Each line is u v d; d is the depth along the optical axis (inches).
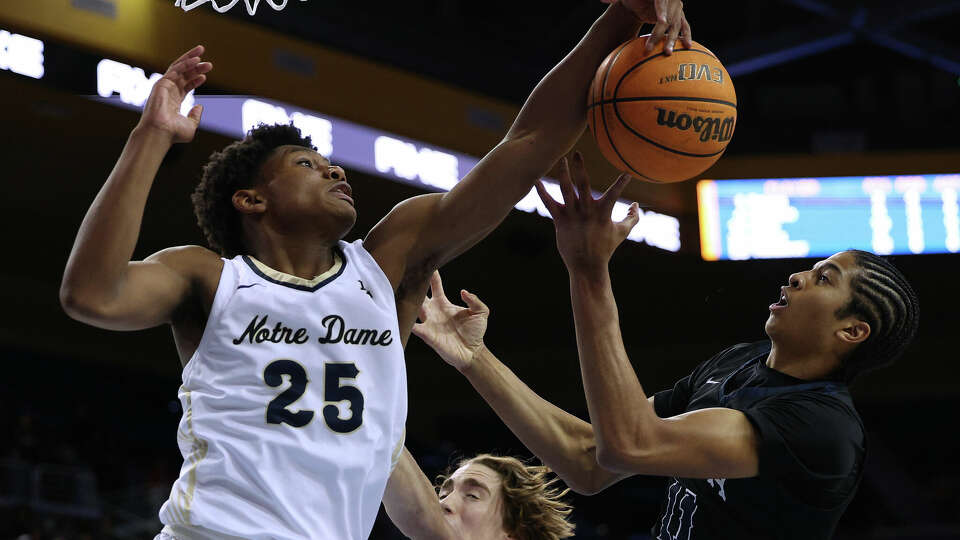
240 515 80.9
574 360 611.8
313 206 92.0
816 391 105.0
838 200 526.0
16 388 547.8
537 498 140.3
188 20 381.4
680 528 108.4
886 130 555.5
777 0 550.6
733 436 98.5
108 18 360.8
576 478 120.8
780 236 522.3
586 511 617.3
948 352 598.2
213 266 88.4
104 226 80.7
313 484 83.0
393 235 96.1
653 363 605.0
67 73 358.0
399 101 438.6
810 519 101.3
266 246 92.9
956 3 427.2
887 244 519.2
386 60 457.7
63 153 401.4
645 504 629.6
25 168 416.8
